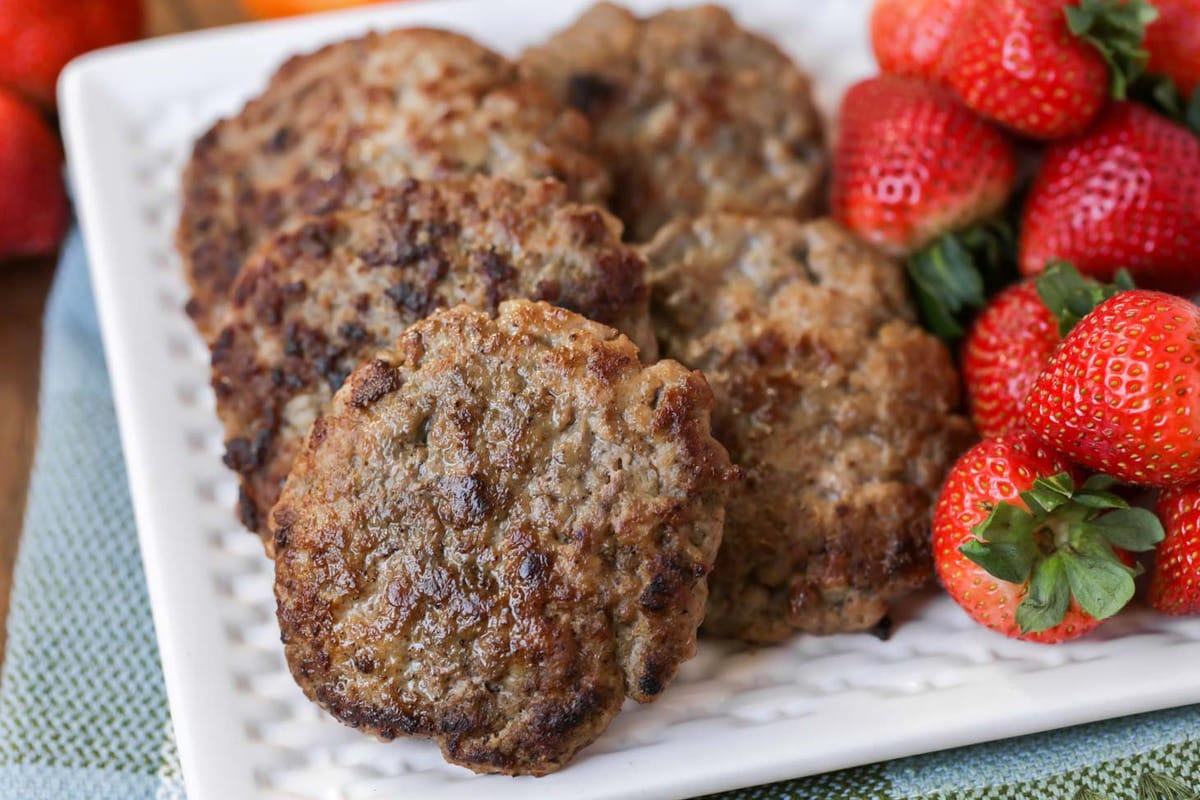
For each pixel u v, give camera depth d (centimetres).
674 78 41
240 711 33
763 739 32
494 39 43
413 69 38
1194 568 33
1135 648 33
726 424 35
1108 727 33
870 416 35
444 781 32
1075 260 37
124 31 47
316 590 32
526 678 31
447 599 32
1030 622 32
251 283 36
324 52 40
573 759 32
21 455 42
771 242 37
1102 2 36
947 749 33
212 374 36
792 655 34
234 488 36
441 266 34
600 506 32
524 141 37
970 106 37
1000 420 36
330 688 32
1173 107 38
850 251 37
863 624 34
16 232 44
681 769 32
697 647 35
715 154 40
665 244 36
